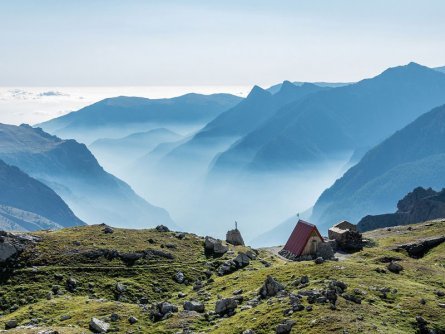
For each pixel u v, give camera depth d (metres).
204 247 157.12
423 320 85.81
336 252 166.75
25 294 126.25
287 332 80.69
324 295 90.31
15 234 151.38
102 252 145.50
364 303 90.94
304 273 110.56
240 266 142.12
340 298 91.38
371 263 131.62
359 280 103.50
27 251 144.25
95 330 94.56
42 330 92.25
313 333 78.25
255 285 110.56
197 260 147.25
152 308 103.81
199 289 125.19
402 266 121.31
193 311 100.69
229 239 173.00
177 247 155.12
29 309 114.31
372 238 194.38
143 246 151.75
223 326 88.81
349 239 171.12
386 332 78.12
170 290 130.12
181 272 137.88
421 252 166.62
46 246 148.12
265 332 82.31
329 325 79.69
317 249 146.88
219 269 140.38
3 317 114.69
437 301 94.62
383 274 111.44
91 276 134.75
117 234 162.38
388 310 89.06
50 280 132.38
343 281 102.38
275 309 88.69
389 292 97.69
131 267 139.88
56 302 115.44
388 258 137.62
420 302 93.00
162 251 149.25
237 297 102.25
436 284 109.56
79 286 130.00
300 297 91.00
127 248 148.88
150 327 95.69
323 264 114.75
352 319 81.81
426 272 118.25
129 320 98.88
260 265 142.88
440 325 85.75
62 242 151.50
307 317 83.50
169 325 94.44
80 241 153.12
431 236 180.00
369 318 84.19
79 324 98.50
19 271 136.38
